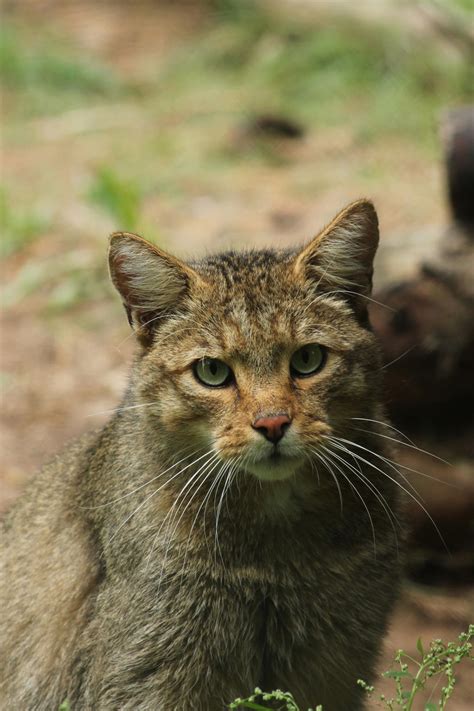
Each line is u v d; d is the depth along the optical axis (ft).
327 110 75.66
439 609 36.29
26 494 28.66
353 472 24.49
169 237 56.44
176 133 74.38
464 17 73.92
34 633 26.30
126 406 25.89
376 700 29.58
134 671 24.17
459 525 37.81
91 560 25.67
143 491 24.70
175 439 24.45
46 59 84.43
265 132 71.51
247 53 87.25
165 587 24.14
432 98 73.20
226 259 25.81
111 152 71.15
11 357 48.34
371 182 63.62
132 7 96.58
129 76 86.69
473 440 40.14
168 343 24.54
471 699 32.37
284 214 59.62
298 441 23.34
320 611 24.68
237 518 24.45
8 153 71.92
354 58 79.15
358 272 25.17
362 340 24.66
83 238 57.62
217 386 24.08
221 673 24.72
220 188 64.34
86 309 51.85
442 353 38.37
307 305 24.31
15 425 43.96
